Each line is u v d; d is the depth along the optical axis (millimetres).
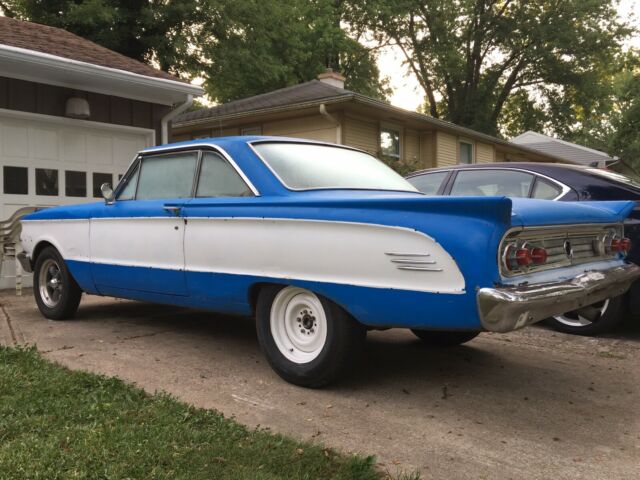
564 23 33312
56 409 3061
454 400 3557
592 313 5137
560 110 37031
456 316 2990
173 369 4047
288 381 3777
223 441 2766
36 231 5773
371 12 32594
